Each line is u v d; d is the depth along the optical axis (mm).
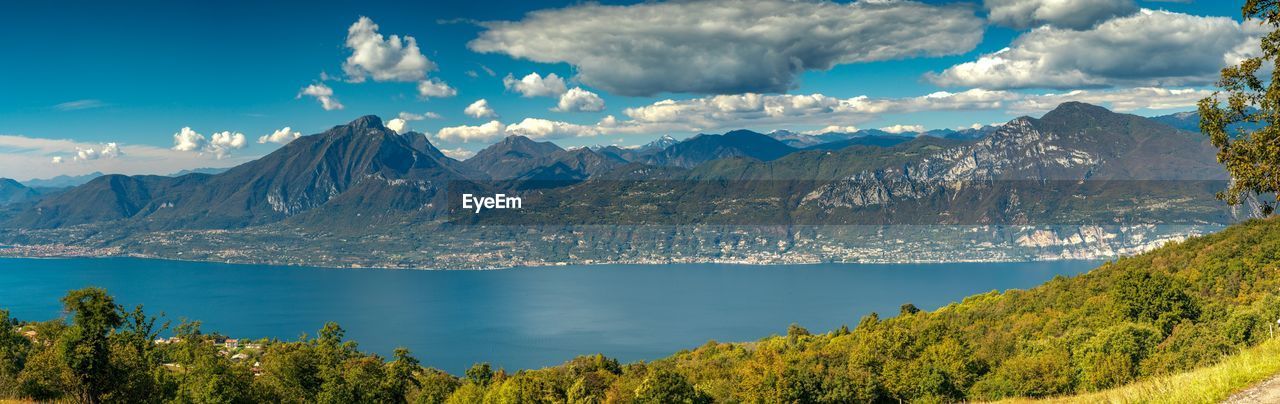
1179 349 73188
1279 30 33344
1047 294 131750
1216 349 68062
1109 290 115500
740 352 162625
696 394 91938
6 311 80750
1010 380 78250
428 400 104000
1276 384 23875
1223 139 36031
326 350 96062
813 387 84875
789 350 150375
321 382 87188
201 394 62594
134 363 57469
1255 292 98250
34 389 58594
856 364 98438
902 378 85312
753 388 86000
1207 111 36250
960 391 82812
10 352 71250
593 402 107062
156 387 62375
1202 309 91000
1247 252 114000
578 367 145125
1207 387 25281
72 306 54250
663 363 164000
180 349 93312
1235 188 35875
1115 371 70312
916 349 100062
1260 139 34062
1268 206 35000
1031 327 112812
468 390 100562
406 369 110000
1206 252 123312
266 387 72250
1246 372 25641
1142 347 75438
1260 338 66688
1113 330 79125
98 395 55031
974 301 154875
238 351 145250
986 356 97812
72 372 53281
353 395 86500
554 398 109250
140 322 70062
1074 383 74562
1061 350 81375
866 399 84875
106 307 54969
